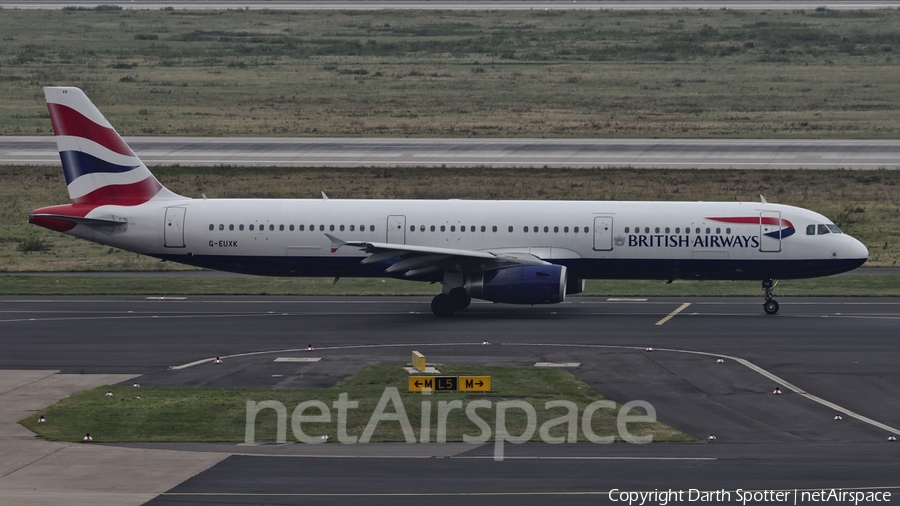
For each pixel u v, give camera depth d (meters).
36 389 133.12
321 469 99.62
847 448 107.88
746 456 104.56
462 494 91.50
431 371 143.12
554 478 96.62
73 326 181.00
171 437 111.75
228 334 174.00
